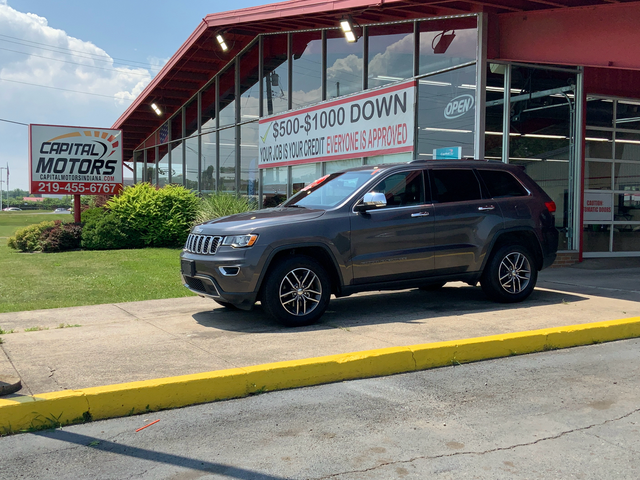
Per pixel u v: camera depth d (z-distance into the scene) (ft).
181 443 12.94
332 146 50.01
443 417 14.21
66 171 66.28
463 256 24.98
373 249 23.35
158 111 78.89
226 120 68.85
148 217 60.75
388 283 23.88
